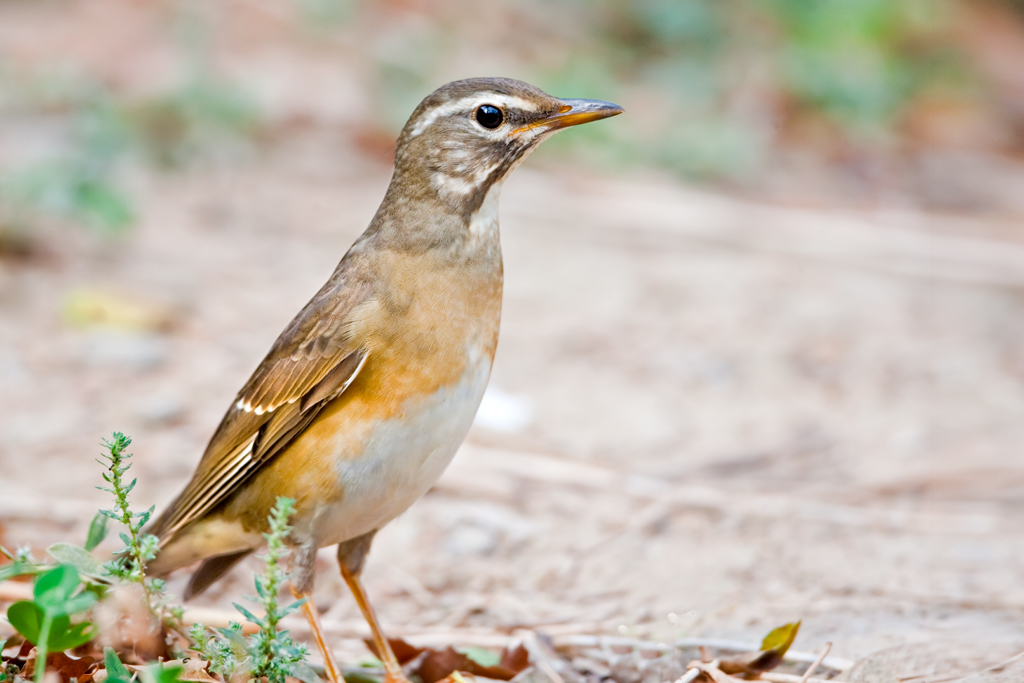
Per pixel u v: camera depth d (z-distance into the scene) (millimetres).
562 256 16656
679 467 11133
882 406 12617
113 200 15289
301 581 7004
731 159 20094
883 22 24266
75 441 11102
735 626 8000
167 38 22188
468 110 7180
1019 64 26484
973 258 17328
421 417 6816
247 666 5953
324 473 6863
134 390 12211
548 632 7984
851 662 7172
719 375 13305
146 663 6559
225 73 21047
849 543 9602
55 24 23047
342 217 17438
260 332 13695
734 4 24469
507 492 10562
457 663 7465
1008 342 14539
